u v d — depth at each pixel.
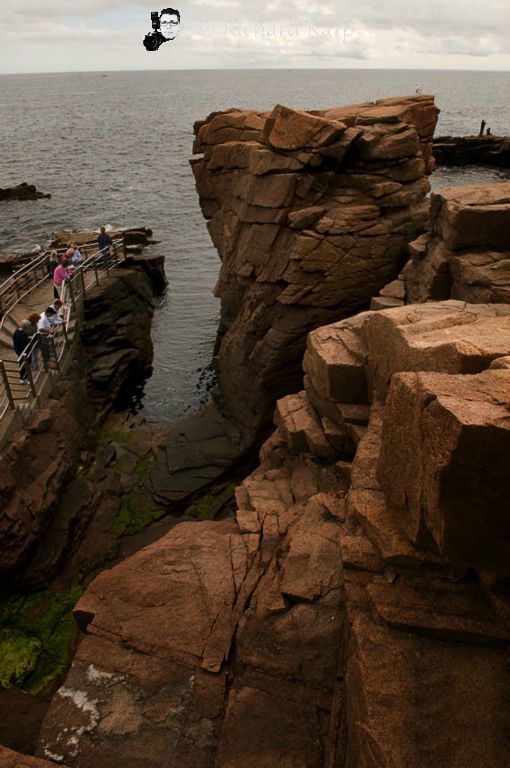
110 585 9.26
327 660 7.53
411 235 18.38
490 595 5.83
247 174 20.00
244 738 6.90
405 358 8.47
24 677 11.42
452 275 13.98
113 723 7.33
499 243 13.68
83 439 18.19
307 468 12.17
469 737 5.19
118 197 61.12
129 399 24.02
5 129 135.50
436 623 5.88
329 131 17.16
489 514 4.92
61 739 7.17
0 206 56.88
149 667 7.95
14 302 22.95
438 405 4.96
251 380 19.56
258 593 8.70
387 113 19.69
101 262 27.47
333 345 11.68
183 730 7.22
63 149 100.00
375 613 6.24
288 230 18.25
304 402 13.11
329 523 9.55
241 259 19.98
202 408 22.84
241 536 10.15
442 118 128.38
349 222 17.61
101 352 22.66
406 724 5.32
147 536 15.80
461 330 8.46
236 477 18.70
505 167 70.56
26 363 15.51
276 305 19.09
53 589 13.80
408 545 6.30
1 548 12.54
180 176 73.31
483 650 5.83
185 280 36.62
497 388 5.16
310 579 8.45
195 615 8.60
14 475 13.57
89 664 8.04
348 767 5.95
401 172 18.53
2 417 13.75
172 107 198.50
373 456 8.00
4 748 6.89
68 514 15.16
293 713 7.09
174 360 27.09
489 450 4.55
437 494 4.99
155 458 18.88
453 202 14.29
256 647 7.82
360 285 18.42
